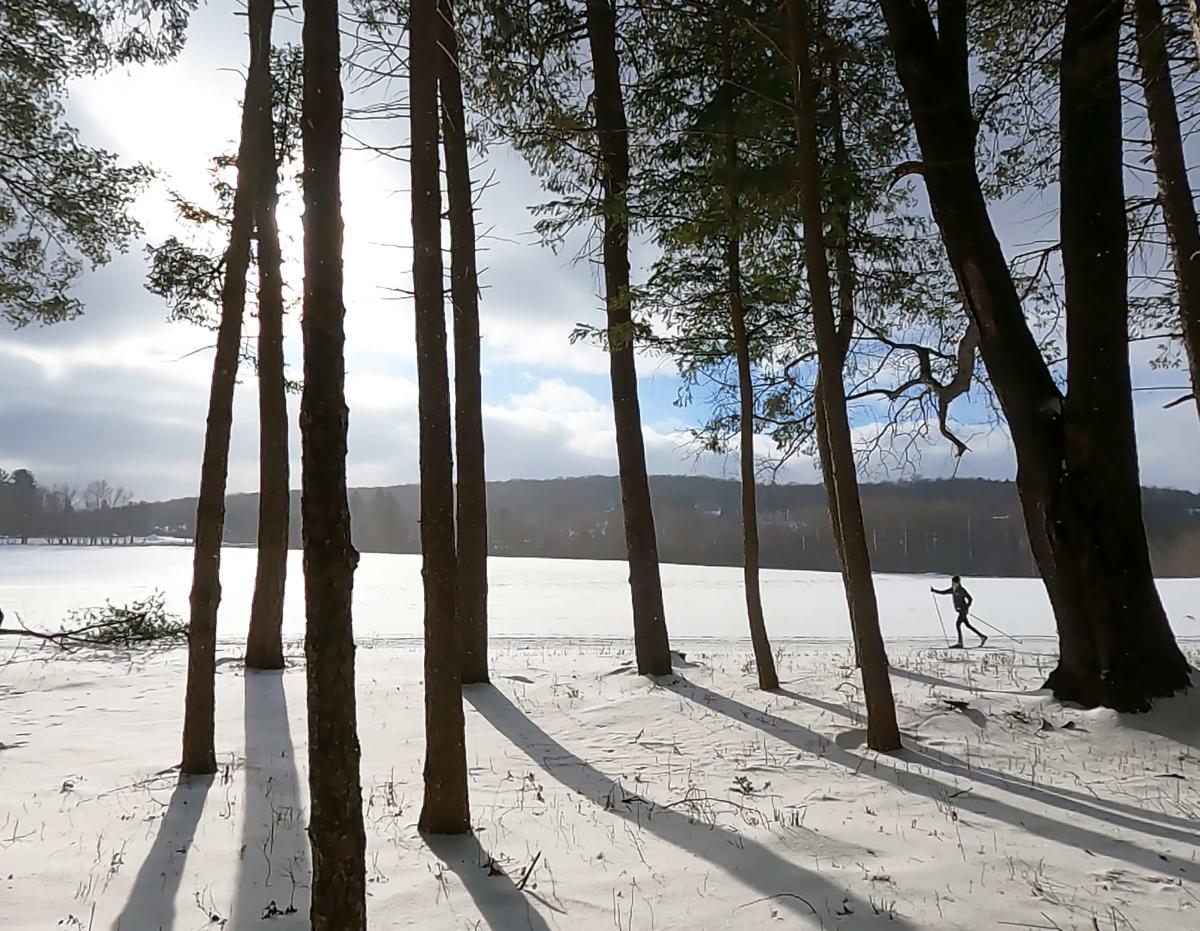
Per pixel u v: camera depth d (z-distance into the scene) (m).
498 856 4.89
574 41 11.36
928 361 12.80
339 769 3.46
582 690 10.20
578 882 4.52
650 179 9.93
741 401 10.08
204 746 6.62
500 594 35.25
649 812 5.72
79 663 12.38
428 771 5.33
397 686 10.42
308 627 3.54
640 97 10.49
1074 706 8.16
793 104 8.88
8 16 8.98
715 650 16.55
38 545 90.19
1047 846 4.99
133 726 8.27
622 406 11.17
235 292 7.04
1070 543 8.45
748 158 9.53
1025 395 9.07
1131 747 7.20
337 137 3.89
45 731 8.02
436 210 5.29
